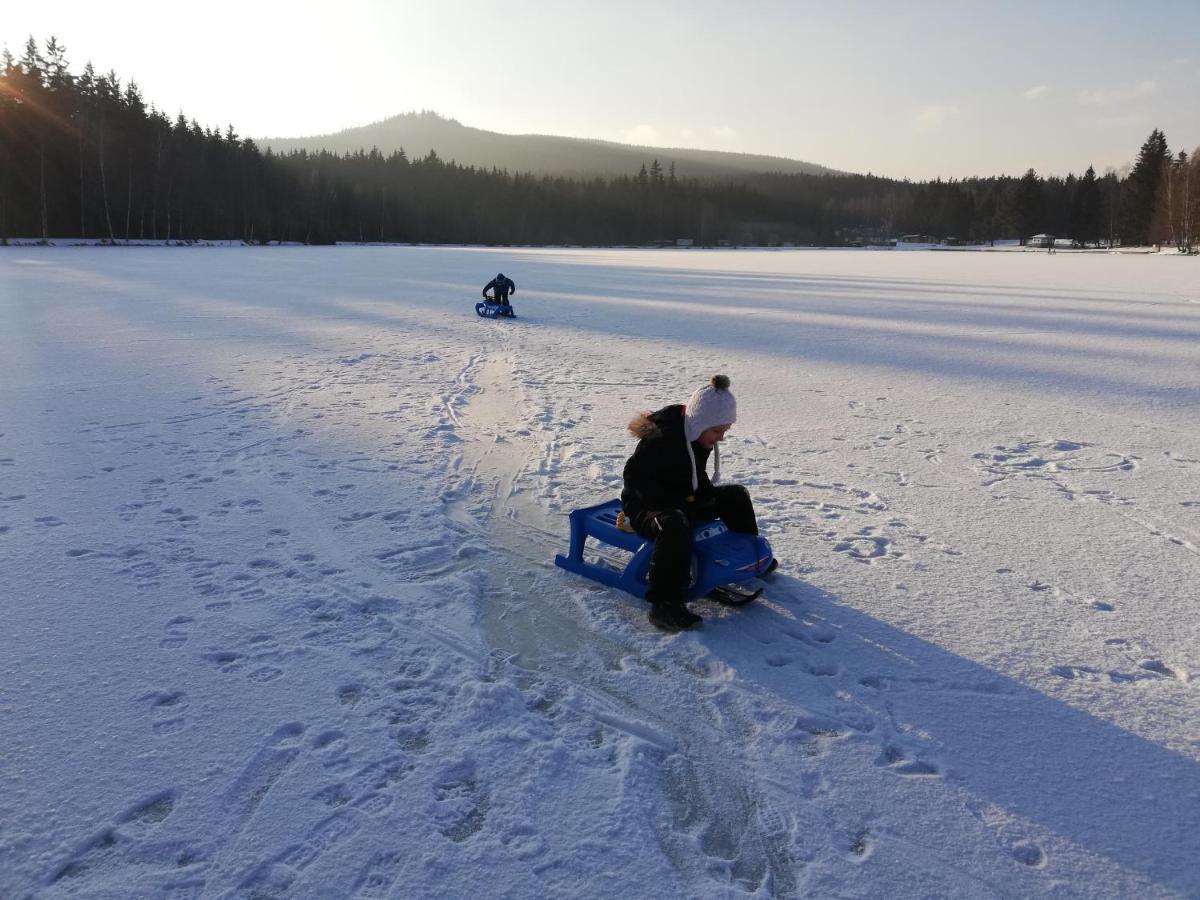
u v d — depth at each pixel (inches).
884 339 580.7
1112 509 227.8
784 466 267.4
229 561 186.9
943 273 1567.4
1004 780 113.9
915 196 6496.1
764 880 96.3
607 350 527.2
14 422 319.0
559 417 337.1
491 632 156.3
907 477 256.5
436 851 99.3
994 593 173.8
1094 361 484.4
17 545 194.1
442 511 223.0
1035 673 142.1
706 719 128.7
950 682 139.2
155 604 164.6
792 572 184.4
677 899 92.8
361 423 324.5
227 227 3137.3
